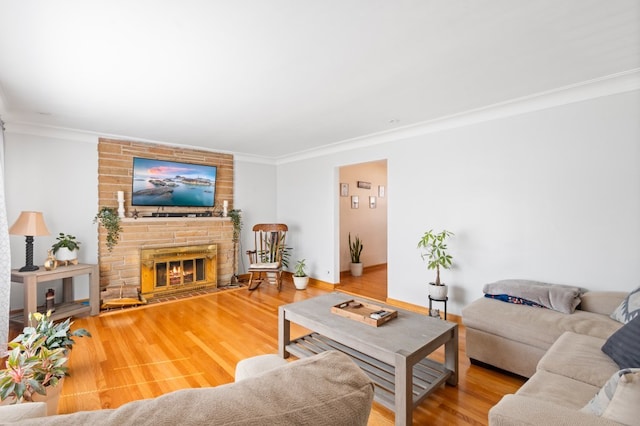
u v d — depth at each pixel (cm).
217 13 159
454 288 345
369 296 451
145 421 56
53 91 263
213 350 274
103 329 319
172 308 391
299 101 288
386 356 180
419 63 215
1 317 269
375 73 231
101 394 208
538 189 285
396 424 174
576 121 264
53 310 331
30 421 54
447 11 158
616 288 246
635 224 238
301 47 194
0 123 313
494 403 199
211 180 504
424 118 339
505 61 213
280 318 257
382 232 694
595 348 173
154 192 447
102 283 402
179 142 456
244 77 237
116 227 409
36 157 365
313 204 527
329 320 228
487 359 236
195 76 235
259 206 578
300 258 554
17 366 158
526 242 292
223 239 515
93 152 404
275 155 557
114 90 262
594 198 256
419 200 375
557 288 246
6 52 197
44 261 367
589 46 193
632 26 171
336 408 68
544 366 162
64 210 383
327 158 499
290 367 79
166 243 454
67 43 187
